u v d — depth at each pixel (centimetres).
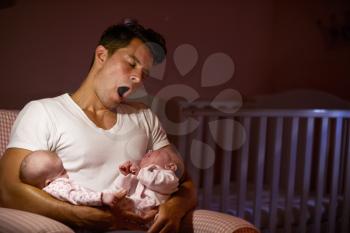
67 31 260
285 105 347
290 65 372
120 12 281
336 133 287
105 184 169
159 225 159
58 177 158
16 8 242
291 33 371
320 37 370
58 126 166
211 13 330
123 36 171
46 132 164
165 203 166
